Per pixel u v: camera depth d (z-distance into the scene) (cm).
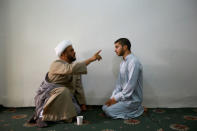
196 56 314
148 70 317
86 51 321
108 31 318
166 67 316
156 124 237
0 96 328
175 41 314
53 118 240
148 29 314
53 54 324
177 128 222
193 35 313
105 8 317
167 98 317
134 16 314
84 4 318
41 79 327
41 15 321
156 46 315
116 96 270
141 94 279
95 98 324
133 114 267
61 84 265
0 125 239
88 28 319
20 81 327
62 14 320
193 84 315
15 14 322
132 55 276
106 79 322
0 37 323
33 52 325
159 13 313
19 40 324
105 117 270
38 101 253
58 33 322
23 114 287
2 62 326
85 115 279
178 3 312
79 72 252
